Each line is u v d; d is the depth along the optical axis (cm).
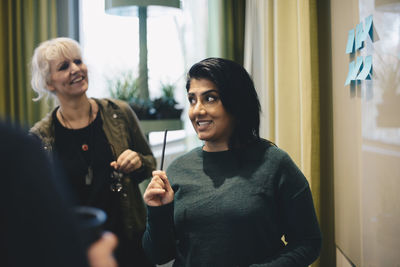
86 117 178
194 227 108
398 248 107
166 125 268
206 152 117
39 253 34
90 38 307
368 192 132
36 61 173
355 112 146
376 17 118
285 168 109
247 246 104
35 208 34
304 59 187
